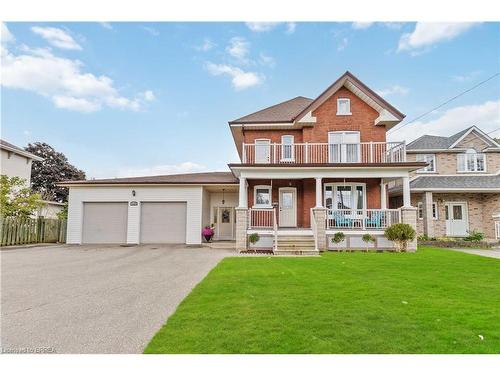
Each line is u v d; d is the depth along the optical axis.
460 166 23.69
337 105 19.05
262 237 15.66
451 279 8.02
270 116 20.19
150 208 19.20
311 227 16.23
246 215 15.73
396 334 4.32
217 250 15.77
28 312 5.48
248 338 4.20
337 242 15.39
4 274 9.06
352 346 3.98
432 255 13.32
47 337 4.40
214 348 3.95
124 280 8.15
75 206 19.44
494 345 4.01
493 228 21.45
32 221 18.95
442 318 4.93
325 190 18.48
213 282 7.59
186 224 18.89
